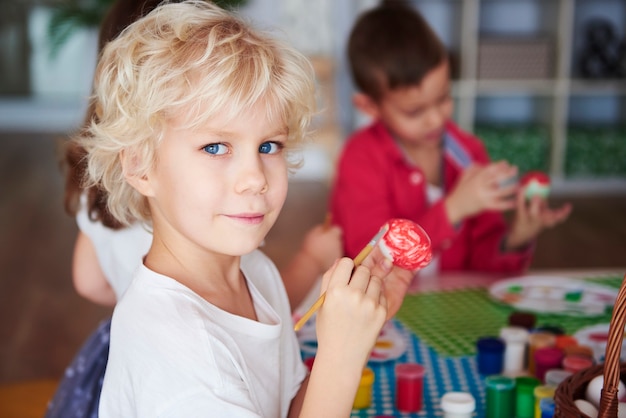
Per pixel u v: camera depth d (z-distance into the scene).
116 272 1.25
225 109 0.77
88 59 7.63
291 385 0.98
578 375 0.88
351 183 1.93
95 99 0.98
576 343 1.21
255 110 0.78
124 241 1.22
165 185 0.81
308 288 1.29
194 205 0.80
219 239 0.81
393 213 1.95
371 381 1.07
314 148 5.46
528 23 5.16
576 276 1.73
